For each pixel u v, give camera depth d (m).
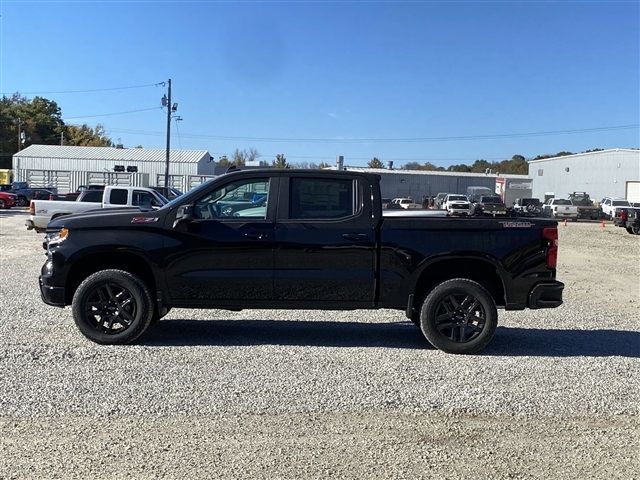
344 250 6.89
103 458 4.09
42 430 4.54
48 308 8.83
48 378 5.68
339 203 7.00
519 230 6.98
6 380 5.60
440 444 4.45
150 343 7.06
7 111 106.38
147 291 6.90
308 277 6.89
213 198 7.00
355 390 5.54
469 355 6.89
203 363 6.26
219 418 4.84
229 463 4.06
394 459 4.18
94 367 6.05
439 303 6.91
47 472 3.88
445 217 7.08
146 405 5.06
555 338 7.88
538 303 7.00
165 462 4.05
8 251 16.83
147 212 7.05
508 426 4.82
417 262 6.90
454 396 5.45
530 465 4.13
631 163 67.19
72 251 6.88
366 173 7.04
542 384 5.86
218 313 8.91
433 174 79.88
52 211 21.84
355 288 6.94
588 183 70.94
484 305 6.89
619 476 3.99
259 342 7.23
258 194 7.00
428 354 6.88
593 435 4.67
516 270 6.96
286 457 4.17
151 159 68.94
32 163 69.00
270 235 6.88
